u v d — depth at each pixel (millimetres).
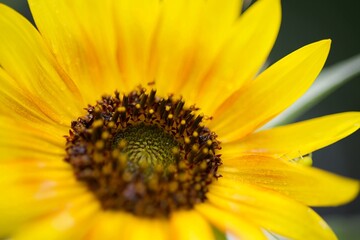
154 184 193
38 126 207
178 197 194
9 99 200
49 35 209
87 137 204
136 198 190
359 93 359
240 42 219
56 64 212
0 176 180
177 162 207
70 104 215
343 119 202
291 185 196
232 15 218
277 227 185
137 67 225
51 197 183
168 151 213
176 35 223
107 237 176
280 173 202
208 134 216
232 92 221
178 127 218
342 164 352
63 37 213
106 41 220
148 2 217
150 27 221
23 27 203
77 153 199
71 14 212
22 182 182
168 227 186
